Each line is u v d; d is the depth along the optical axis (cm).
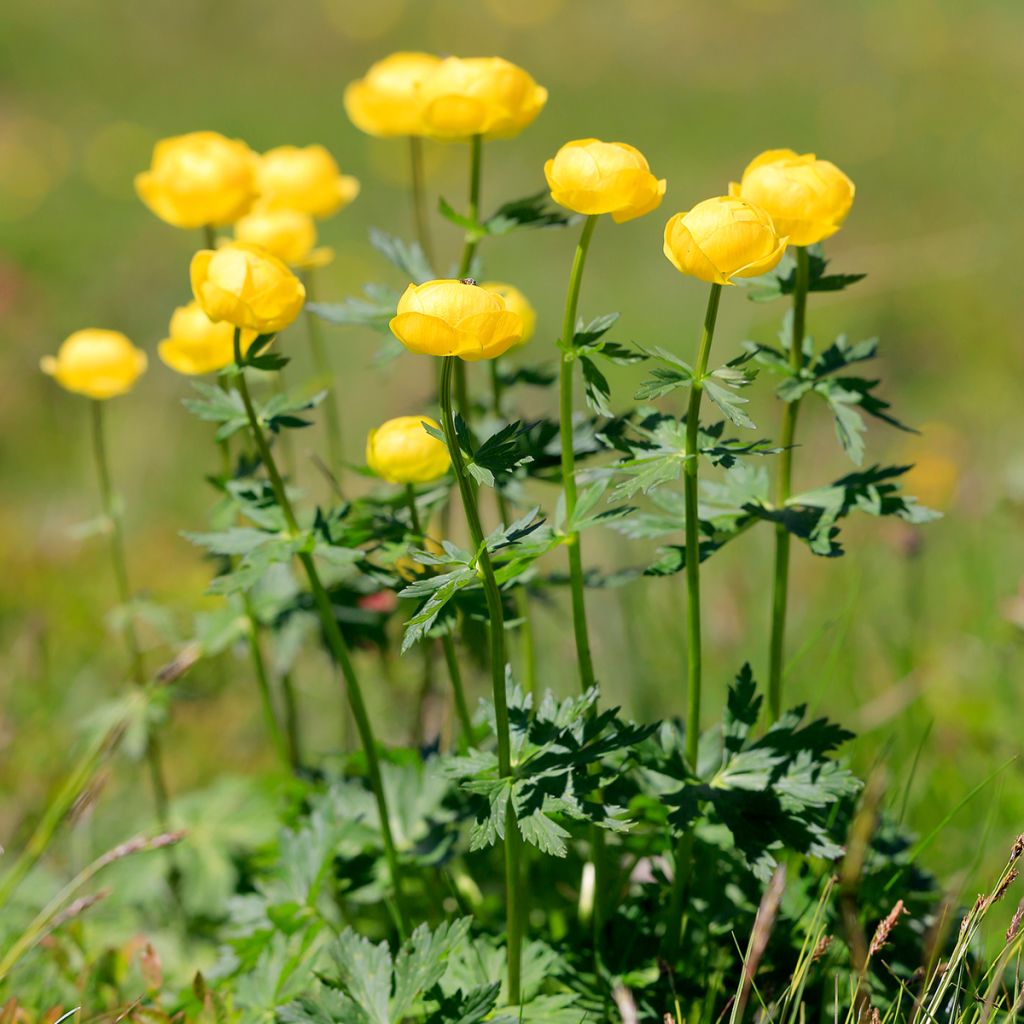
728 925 271
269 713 337
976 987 243
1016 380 621
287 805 338
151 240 895
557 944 277
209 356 289
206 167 310
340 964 244
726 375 221
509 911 246
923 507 253
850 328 699
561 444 261
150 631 463
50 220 959
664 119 1138
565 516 248
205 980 284
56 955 290
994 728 362
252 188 316
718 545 256
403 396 638
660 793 247
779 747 251
